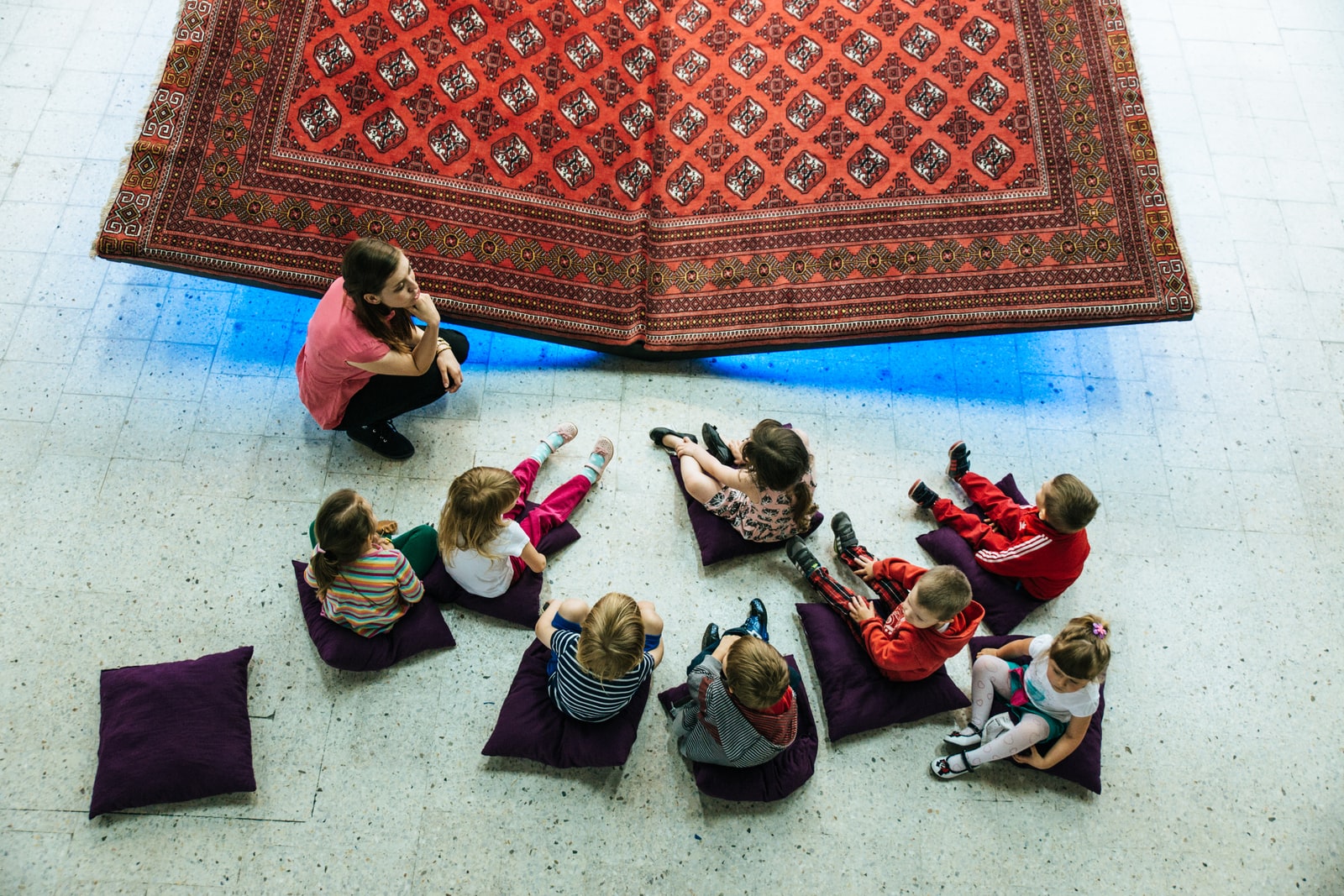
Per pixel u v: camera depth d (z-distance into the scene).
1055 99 3.90
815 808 3.21
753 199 3.92
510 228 3.80
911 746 3.33
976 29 4.01
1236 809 3.28
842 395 4.09
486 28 3.91
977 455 3.97
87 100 4.39
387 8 3.82
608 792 3.18
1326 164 4.72
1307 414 4.12
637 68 4.05
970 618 3.08
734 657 2.80
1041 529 3.35
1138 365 4.21
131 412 3.77
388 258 2.91
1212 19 5.09
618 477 3.82
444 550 3.16
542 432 3.90
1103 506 3.88
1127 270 3.74
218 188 3.57
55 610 3.35
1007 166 3.85
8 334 3.86
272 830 3.05
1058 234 3.78
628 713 3.21
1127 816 3.25
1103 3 3.99
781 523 3.49
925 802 3.24
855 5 4.11
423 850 3.06
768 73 4.07
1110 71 3.92
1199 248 4.48
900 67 4.00
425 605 3.38
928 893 3.10
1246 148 4.74
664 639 3.50
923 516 3.82
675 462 3.79
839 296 3.82
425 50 3.83
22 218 4.11
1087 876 3.15
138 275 4.06
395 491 3.71
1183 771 3.34
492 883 3.02
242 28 3.67
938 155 3.89
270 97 3.65
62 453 3.65
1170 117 4.81
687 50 4.10
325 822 3.07
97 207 4.18
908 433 4.02
